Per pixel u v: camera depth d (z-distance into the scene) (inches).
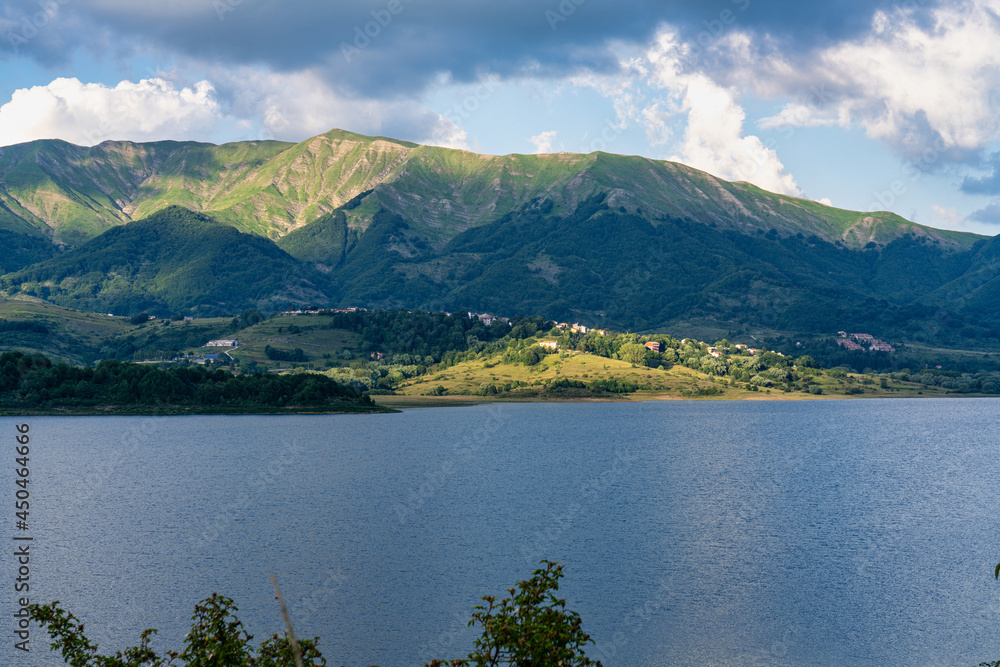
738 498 4495.6
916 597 2640.3
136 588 2669.8
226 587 2684.5
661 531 3560.5
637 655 2153.1
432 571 2869.1
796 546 3287.4
